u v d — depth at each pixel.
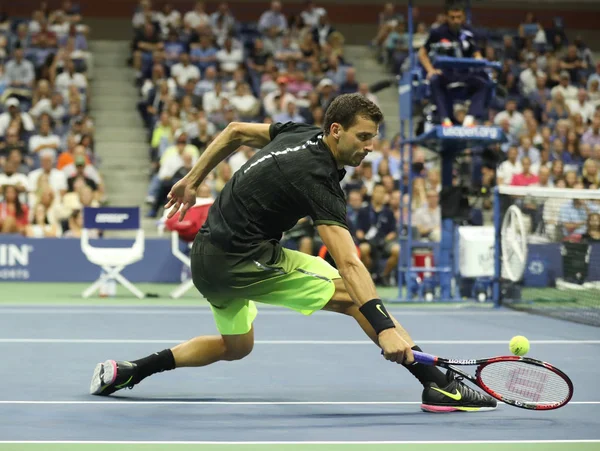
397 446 6.24
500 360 7.13
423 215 20.72
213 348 8.07
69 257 22.12
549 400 7.25
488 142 17.12
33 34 30.17
